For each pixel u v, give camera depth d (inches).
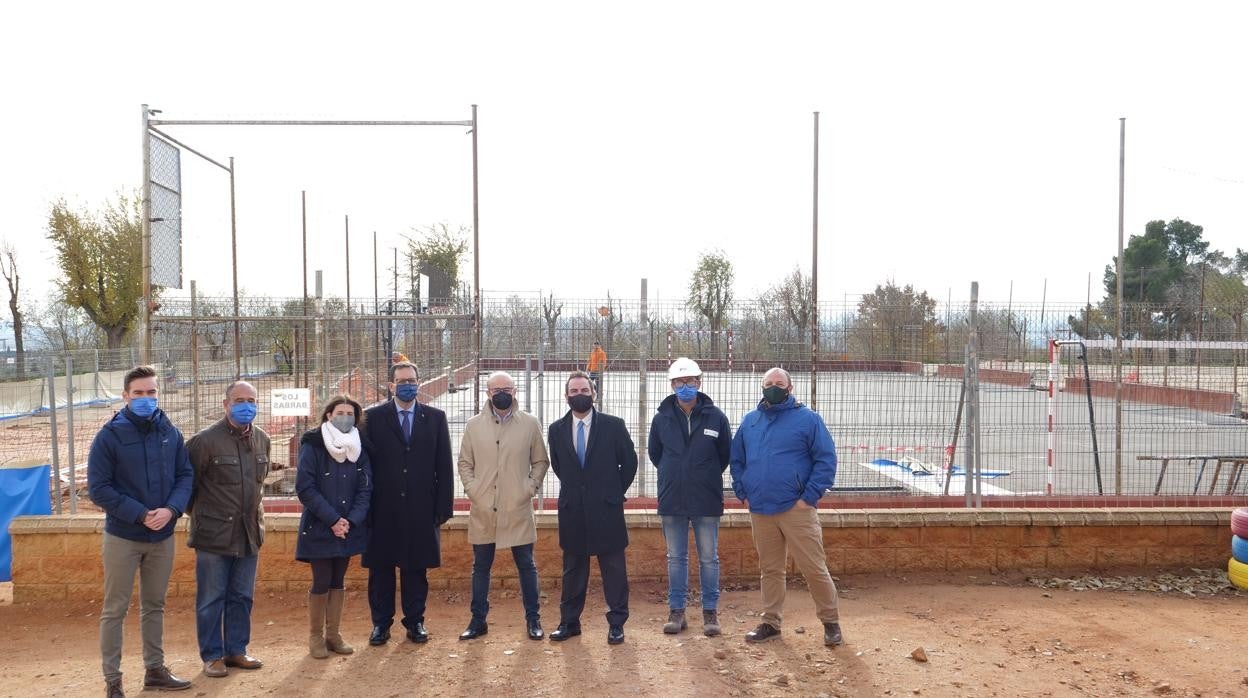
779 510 254.8
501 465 263.7
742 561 336.5
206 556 236.8
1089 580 333.1
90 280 1456.7
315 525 246.7
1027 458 466.9
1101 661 244.1
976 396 359.9
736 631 272.1
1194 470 483.2
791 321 361.7
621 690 219.6
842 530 340.5
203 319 408.2
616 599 260.2
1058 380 406.0
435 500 262.8
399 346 562.3
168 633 287.6
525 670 236.1
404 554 256.7
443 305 544.7
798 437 258.5
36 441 721.0
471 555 329.4
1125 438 508.4
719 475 270.5
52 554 323.9
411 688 224.1
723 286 1425.9
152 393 222.7
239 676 235.9
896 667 237.0
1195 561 349.1
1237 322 522.3
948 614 289.4
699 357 358.9
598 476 260.4
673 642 260.2
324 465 247.8
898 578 336.8
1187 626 276.8
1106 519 346.0
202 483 237.3
